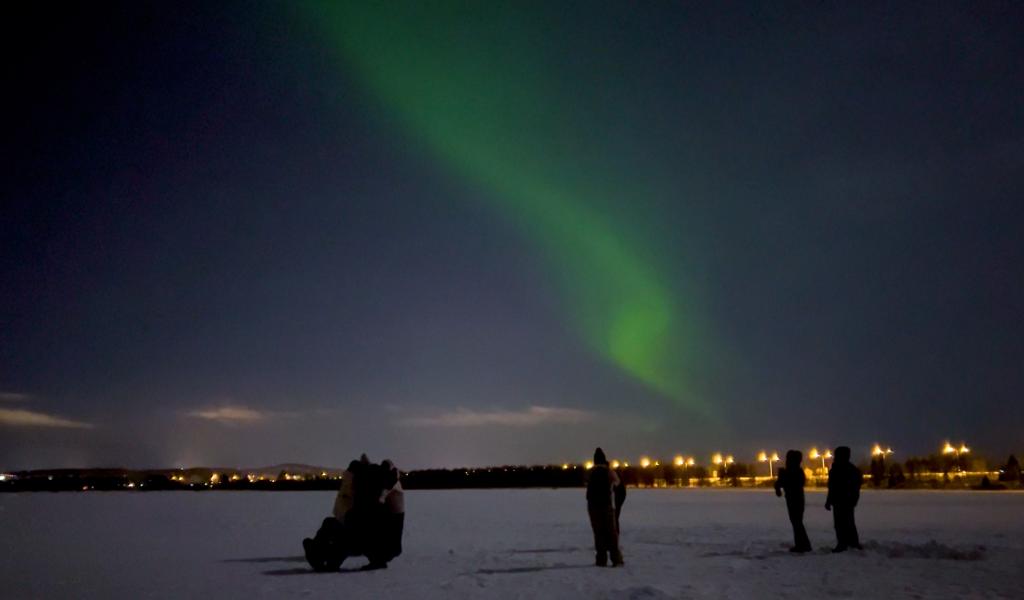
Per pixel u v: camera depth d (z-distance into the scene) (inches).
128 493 2837.1
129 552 751.1
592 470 621.0
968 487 3147.1
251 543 843.4
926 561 614.5
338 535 603.8
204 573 594.6
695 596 456.4
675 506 1641.2
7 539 894.4
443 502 1969.7
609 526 611.8
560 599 458.3
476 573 582.9
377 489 618.8
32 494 2630.4
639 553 707.4
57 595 493.4
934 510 1386.6
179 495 2532.0
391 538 615.5
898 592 467.2
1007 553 665.6
